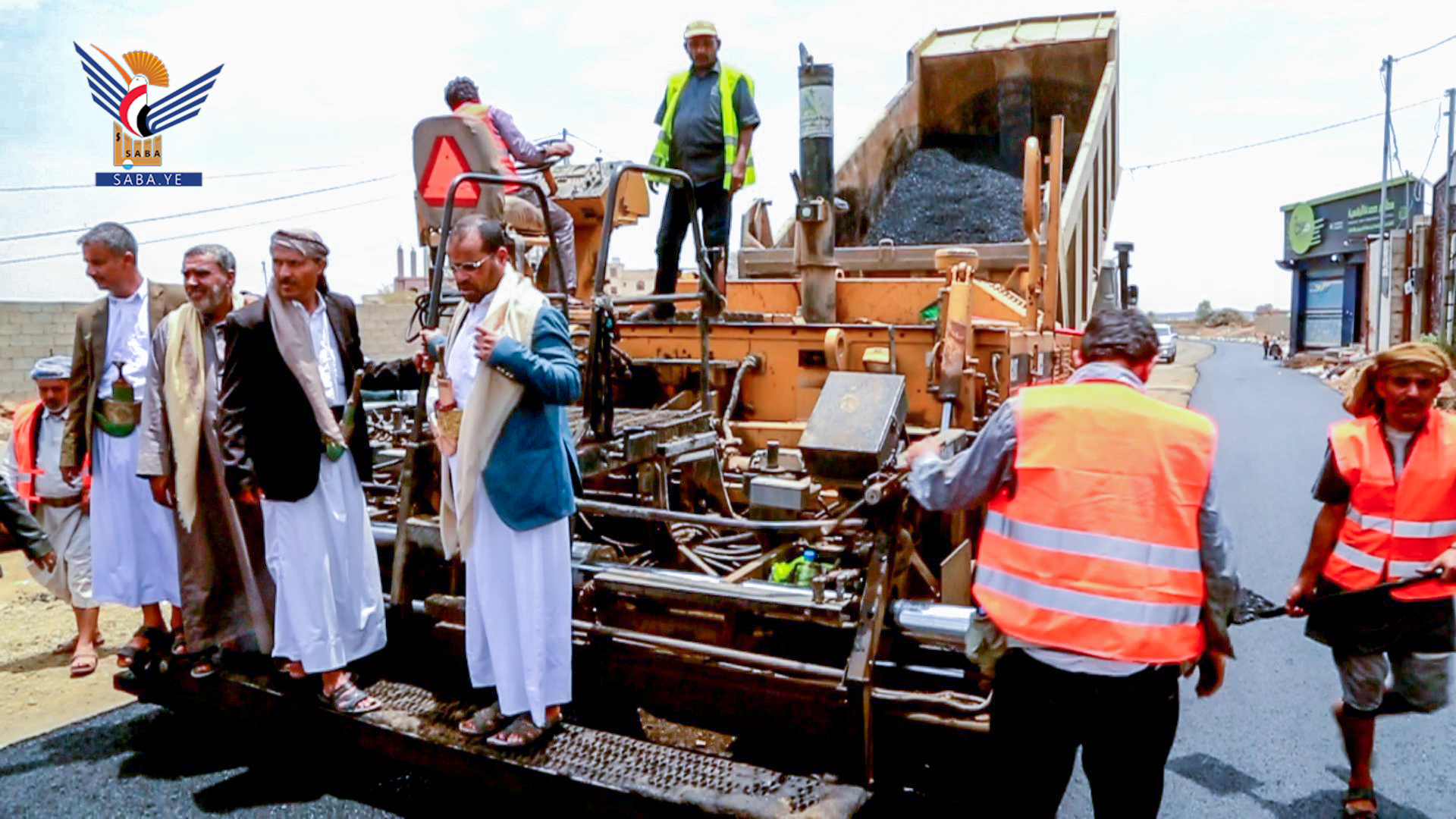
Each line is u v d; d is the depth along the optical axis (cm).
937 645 300
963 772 291
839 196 845
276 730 355
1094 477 226
